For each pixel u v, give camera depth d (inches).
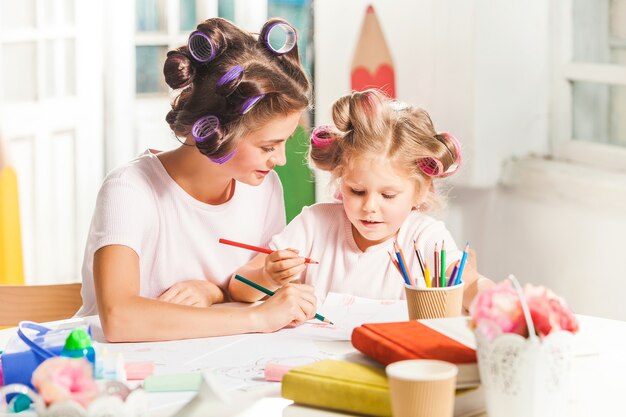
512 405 40.1
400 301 66.9
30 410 44.1
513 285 42.0
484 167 124.7
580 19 119.4
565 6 120.3
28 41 124.9
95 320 64.1
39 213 128.0
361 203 66.9
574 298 115.8
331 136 68.5
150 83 141.6
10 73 124.3
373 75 134.7
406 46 132.3
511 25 123.0
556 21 121.1
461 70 125.0
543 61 123.4
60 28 128.5
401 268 58.1
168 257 69.3
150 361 53.6
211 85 62.1
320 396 44.9
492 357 40.3
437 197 72.7
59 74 129.4
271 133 62.4
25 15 124.9
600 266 111.5
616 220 108.8
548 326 40.3
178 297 66.4
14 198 123.0
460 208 130.7
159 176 68.8
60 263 132.3
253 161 63.3
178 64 62.1
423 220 71.4
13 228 123.0
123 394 43.8
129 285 61.5
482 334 40.6
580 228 113.7
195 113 62.6
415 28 130.8
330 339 58.1
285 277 67.0
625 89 114.6
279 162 64.5
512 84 124.1
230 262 71.8
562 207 116.1
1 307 70.5
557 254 117.5
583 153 119.3
